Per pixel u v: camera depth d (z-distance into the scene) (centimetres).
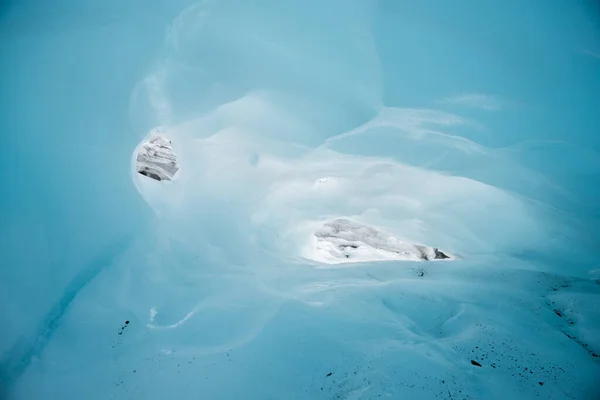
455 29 1681
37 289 1448
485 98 1716
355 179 1936
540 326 1314
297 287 1633
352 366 1168
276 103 1633
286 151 1738
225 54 1587
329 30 1603
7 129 1505
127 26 1561
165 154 1786
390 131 1722
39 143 1528
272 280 1684
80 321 1435
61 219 1533
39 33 1580
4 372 1324
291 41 1598
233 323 1412
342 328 1332
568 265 1755
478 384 1070
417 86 1677
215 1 1538
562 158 1773
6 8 1645
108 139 1580
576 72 1759
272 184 1878
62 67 1560
